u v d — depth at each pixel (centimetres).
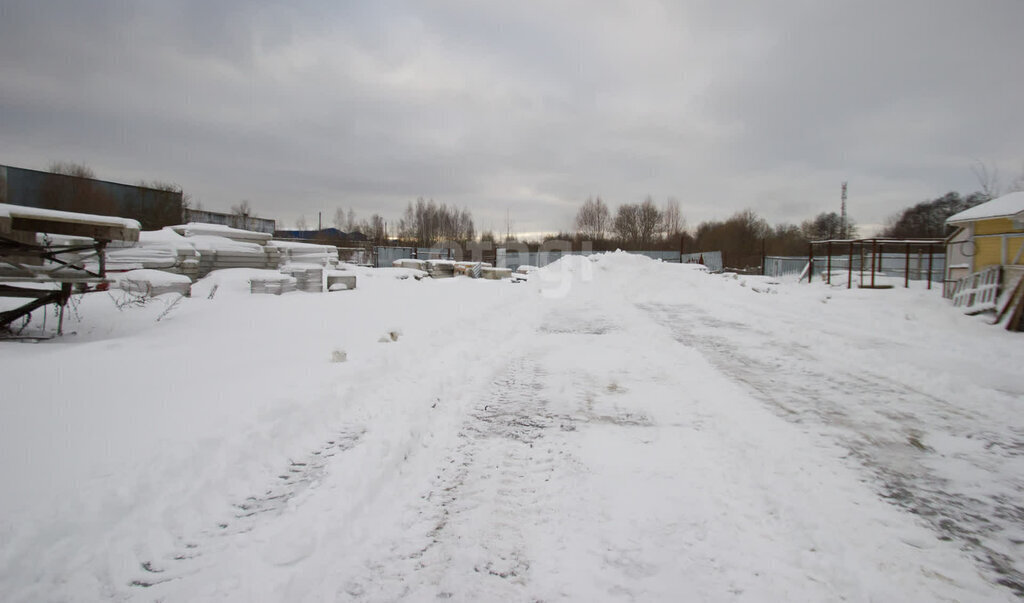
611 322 1056
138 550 236
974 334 930
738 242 5109
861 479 339
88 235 671
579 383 572
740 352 755
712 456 368
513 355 722
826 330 972
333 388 471
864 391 551
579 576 232
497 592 221
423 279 2175
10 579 206
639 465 352
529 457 364
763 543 260
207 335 718
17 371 470
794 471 347
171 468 300
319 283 1482
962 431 434
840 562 246
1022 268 1069
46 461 293
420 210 6016
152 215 3092
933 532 277
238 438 348
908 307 1251
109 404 396
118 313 852
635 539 262
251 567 231
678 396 523
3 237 636
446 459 360
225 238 1870
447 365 612
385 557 245
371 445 368
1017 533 278
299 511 280
